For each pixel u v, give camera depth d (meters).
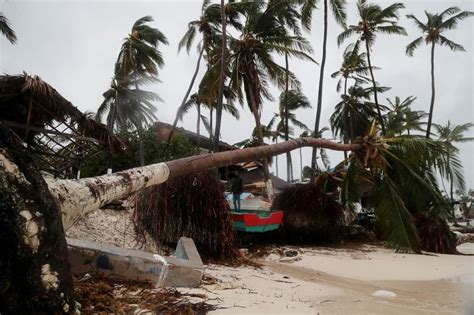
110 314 3.66
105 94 27.06
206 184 8.98
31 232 3.03
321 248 13.50
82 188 4.34
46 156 8.48
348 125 34.91
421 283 7.73
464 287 7.16
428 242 15.20
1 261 2.88
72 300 3.26
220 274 6.89
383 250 13.69
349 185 15.69
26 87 6.08
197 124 30.55
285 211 14.34
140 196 8.77
